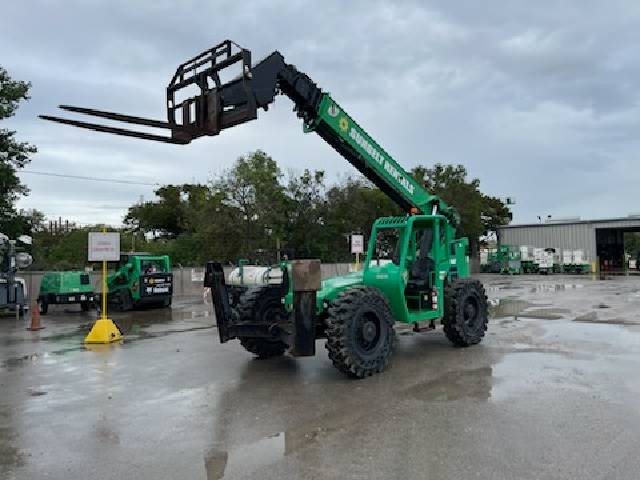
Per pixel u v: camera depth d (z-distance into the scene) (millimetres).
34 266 26984
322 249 31156
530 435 4789
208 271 8094
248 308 8070
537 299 17500
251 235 29359
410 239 9016
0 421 5648
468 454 4410
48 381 7445
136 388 6965
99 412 5926
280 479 4066
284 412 5738
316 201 32125
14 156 19469
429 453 4465
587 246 43219
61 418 5730
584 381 6609
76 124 6340
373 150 8984
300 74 7879
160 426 5395
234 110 6879
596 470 4027
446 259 9273
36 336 12070
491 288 23359
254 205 29562
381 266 8297
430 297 8750
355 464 4293
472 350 8852
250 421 5469
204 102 7148
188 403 6207
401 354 8656
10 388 7074
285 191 31859
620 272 41281
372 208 32844
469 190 41406
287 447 4723
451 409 5641
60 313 17578
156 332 12297
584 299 17250
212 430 5230
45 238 41094
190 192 37281
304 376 7414
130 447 4828
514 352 8586
